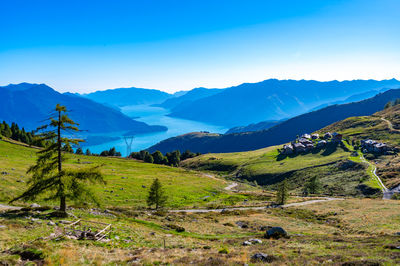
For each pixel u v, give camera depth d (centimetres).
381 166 12494
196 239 3278
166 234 3384
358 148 16900
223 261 1766
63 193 2853
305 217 6028
